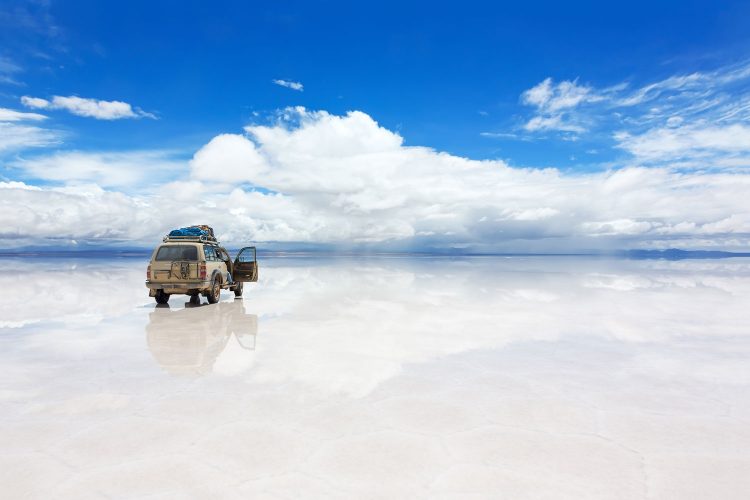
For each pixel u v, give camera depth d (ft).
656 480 10.12
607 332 27.43
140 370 19.21
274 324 30.45
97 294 50.08
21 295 48.49
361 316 33.73
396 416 13.96
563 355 21.79
